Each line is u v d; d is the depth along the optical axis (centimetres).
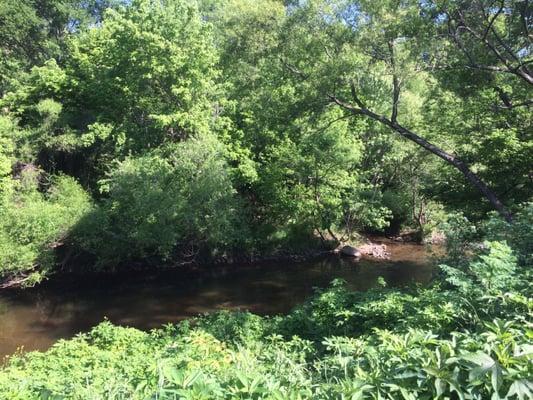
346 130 2423
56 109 2372
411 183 2981
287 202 2462
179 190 2133
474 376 251
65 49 3319
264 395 276
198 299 1773
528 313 402
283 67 1584
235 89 2250
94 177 2531
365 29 1393
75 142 2331
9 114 2433
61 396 342
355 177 2572
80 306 1694
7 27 3006
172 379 284
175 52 2277
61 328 1472
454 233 1137
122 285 1983
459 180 1772
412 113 2234
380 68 1491
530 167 1552
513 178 1611
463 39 1482
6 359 1220
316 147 2316
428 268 2230
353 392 269
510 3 1390
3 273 1859
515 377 248
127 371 688
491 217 1030
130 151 2295
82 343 948
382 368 313
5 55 3094
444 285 963
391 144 2648
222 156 2311
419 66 1466
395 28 1364
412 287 1235
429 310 625
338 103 1577
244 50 1566
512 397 250
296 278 2081
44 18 3375
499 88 1600
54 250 2030
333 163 2409
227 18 1606
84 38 2872
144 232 2023
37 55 3375
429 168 2750
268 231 2541
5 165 1934
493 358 276
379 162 2831
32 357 907
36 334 1420
